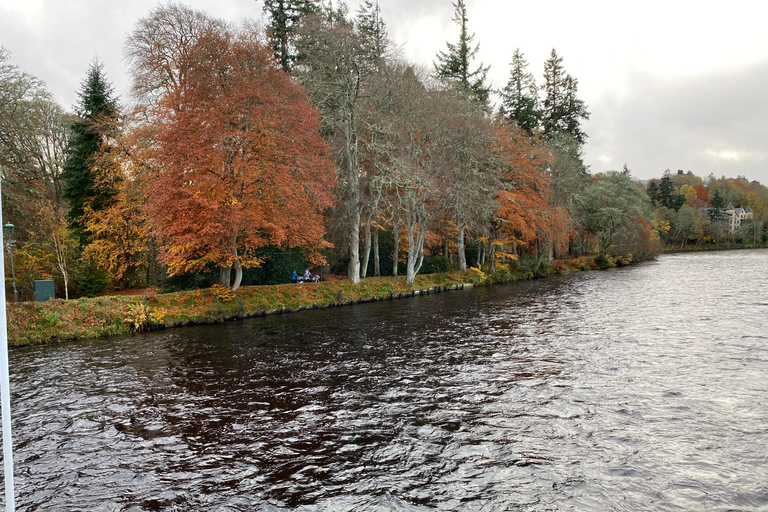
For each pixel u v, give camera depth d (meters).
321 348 18.83
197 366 16.47
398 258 42.41
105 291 30.17
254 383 14.48
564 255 68.88
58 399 13.29
